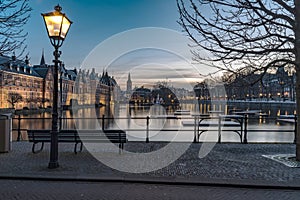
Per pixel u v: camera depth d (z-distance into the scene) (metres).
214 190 5.68
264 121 29.62
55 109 7.14
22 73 71.25
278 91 75.88
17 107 67.12
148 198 5.17
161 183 6.03
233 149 9.95
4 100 63.00
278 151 9.61
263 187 5.81
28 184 5.94
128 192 5.49
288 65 9.49
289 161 7.99
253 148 10.20
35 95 79.12
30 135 8.85
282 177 6.38
